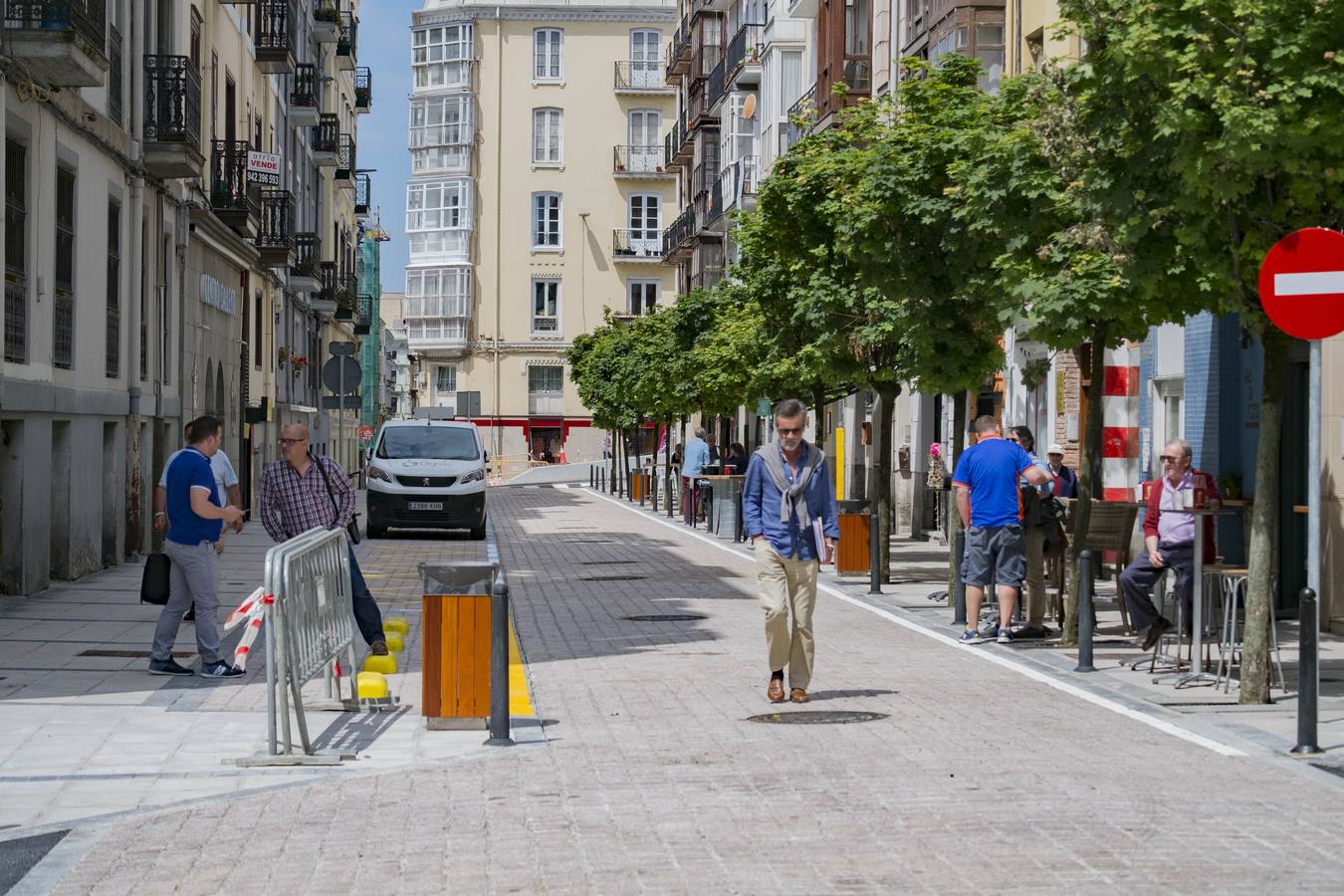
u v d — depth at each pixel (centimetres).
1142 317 1475
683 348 4897
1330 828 819
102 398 2506
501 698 1091
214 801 905
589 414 9200
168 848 793
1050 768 985
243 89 4031
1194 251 1250
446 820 848
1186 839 792
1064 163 1403
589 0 9156
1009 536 1658
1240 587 1725
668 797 899
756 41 5925
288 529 1508
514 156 9156
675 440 8000
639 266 9219
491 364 9162
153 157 2798
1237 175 1170
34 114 2139
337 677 1286
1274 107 1137
